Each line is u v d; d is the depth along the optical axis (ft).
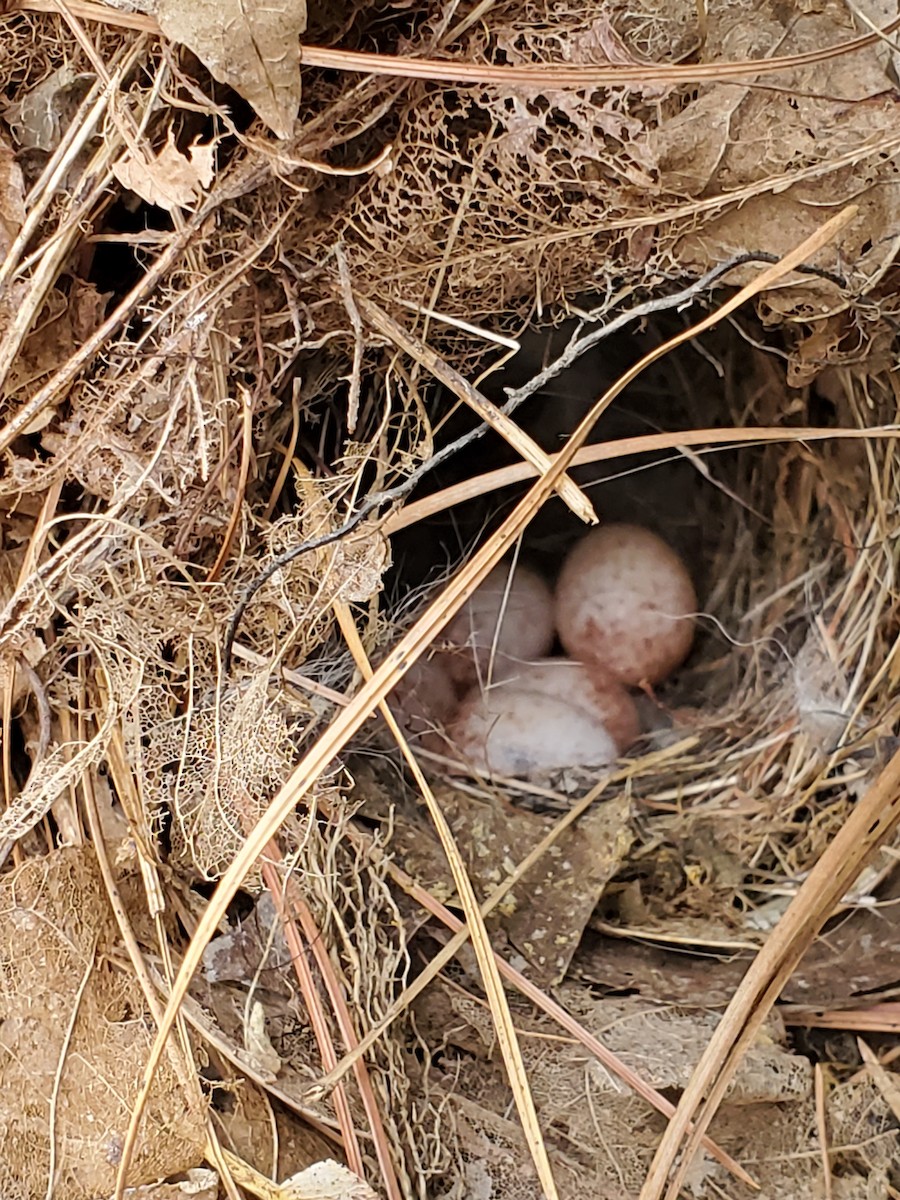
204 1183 0.30
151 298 0.33
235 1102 0.32
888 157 0.32
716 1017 0.36
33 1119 0.30
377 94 0.32
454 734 0.42
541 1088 0.35
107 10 0.30
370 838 0.36
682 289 0.35
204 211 0.31
